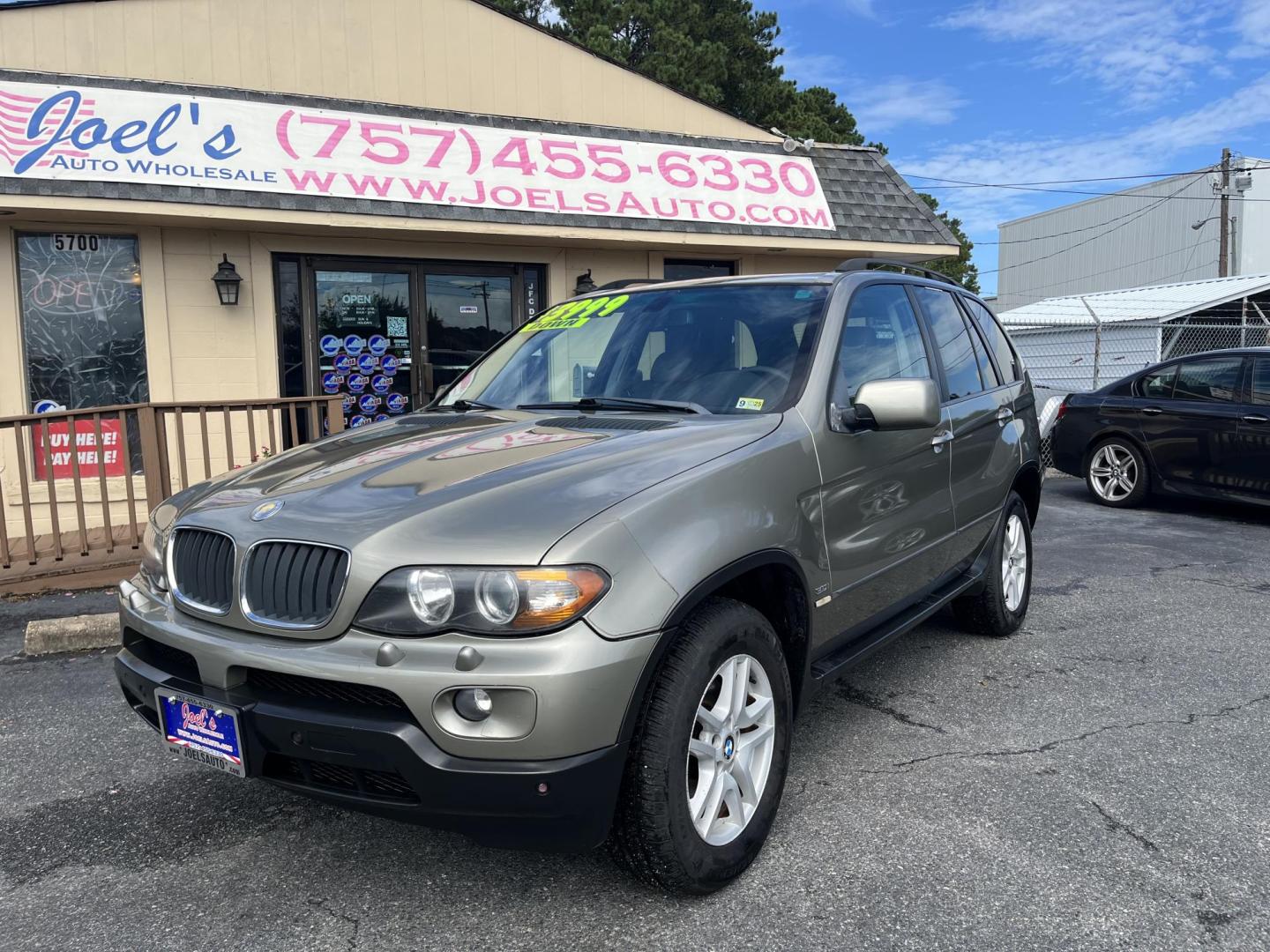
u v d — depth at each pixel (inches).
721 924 96.1
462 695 84.7
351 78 345.7
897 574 140.5
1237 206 1509.6
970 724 148.4
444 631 86.1
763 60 1232.8
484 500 93.7
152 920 99.0
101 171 281.6
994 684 166.4
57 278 310.5
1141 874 104.7
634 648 87.9
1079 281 1891.0
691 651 94.3
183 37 320.5
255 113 309.4
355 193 313.4
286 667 90.0
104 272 315.3
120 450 315.9
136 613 107.9
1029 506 205.0
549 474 99.0
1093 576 249.4
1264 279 666.8
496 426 125.5
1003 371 193.9
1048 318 677.9
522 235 339.6
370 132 324.8
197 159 295.1
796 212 388.8
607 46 1034.7
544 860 109.7
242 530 98.7
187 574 104.7
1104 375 629.3
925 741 141.6
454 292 367.6
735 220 374.3
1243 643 189.8
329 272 346.3
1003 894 100.9
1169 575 250.4
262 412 333.1
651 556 91.7
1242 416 320.8
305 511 97.8
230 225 313.7
